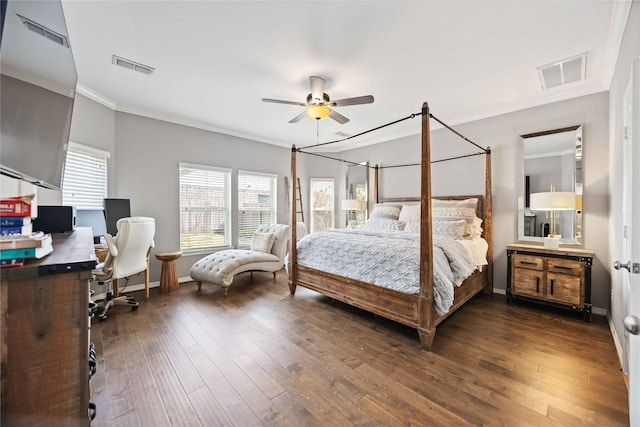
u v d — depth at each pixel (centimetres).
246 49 234
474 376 185
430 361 204
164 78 287
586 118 306
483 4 181
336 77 281
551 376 184
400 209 461
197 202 451
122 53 241
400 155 498
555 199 294
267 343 231
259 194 537
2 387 74
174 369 192
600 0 176
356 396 165
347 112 384
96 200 338
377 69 265
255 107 370
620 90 217
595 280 298
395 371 191
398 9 186
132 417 147
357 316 291
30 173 109
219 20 198
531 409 153
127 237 293
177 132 421
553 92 315
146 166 391
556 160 328
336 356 211
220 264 375
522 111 353
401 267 246
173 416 148
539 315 293
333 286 305
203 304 328
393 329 259
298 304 328
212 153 462
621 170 216
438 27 204
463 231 333
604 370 191
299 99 340
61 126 139
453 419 146
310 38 218
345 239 313
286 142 559
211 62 255
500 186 371
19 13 89
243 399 162
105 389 170
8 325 74
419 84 296
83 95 316
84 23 201
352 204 534
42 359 78
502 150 369
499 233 371
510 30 207
